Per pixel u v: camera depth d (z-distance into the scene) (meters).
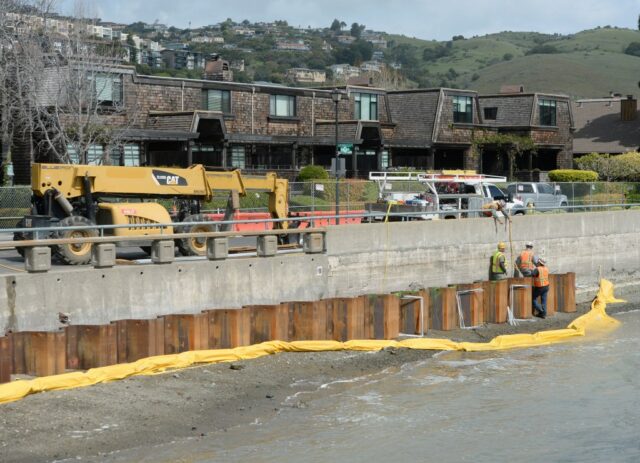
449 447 17.42
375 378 22.25
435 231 31.84
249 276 25.44
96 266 22.08
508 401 20.78
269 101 60.12
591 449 17.64
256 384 20.81
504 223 34.53
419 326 26.84
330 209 41.25
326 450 16.81
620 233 40.22
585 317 30.64
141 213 26.97
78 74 46.44
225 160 55.38
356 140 60.94
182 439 16.91
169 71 166.00
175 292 23.55
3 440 16.09
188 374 20.89
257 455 16.30
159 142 53.25
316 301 24.62
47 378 18.70
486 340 27.14
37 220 25.41
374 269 29.70
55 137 44.91
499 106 76.06
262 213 34.81
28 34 47.78
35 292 20.67
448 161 72.75
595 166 73.25
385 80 128.75
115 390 19.25
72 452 15.80
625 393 21.69
